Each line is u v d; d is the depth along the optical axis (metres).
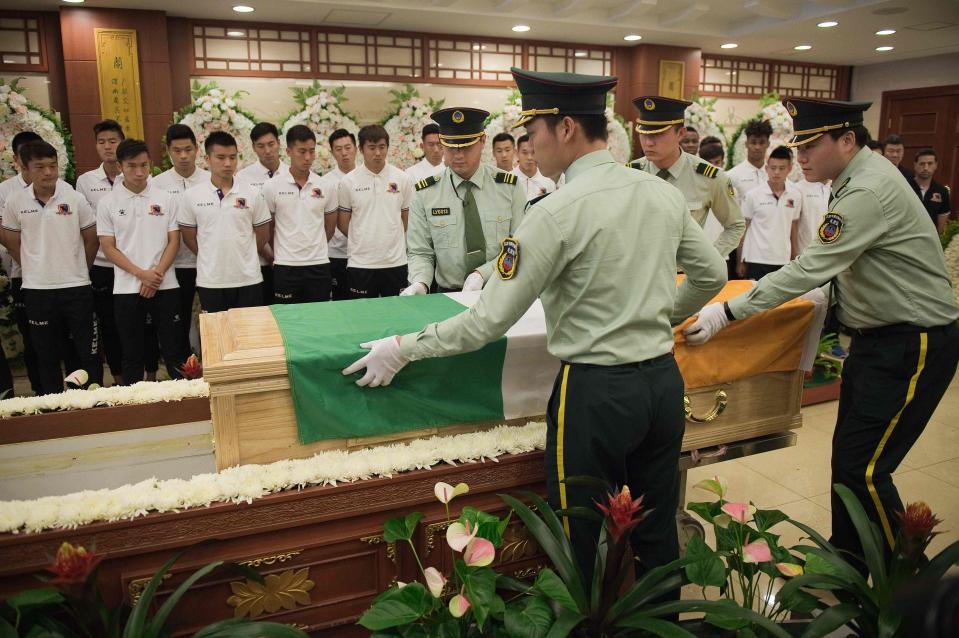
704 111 6.92
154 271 3.64
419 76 6.07
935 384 1.85
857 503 1.49
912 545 1.34
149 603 1.20
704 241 1.53
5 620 1.17
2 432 1.74
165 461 1.68
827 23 5.89
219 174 3.67
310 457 1.56
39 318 3.64
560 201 1.36
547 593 1.25
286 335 1.59
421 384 1.59
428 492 1.52
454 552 1.57
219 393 1.45
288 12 5.17
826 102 1.85
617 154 6.67
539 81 1.42
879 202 1.75
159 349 4.18
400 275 4.28
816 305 1.94
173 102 5.35
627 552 1.58
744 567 1.49
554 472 1.48
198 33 5.37
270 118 5.67
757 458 3.19
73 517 1.30
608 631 1.30
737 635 1.35
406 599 1.29
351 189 4.13
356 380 1.52
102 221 3.63
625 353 1.38
